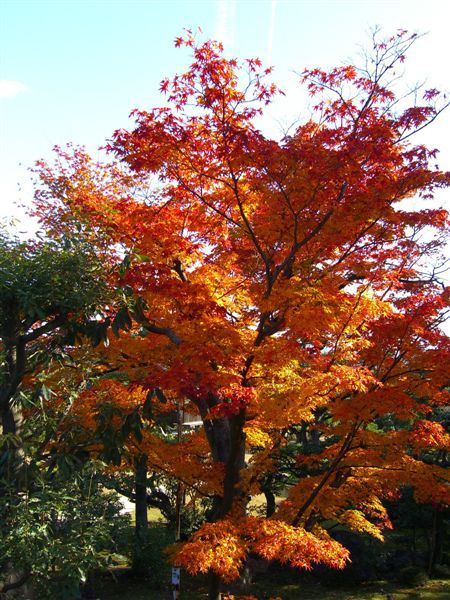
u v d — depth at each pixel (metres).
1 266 7.43
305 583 15.43
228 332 7.98
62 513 7.31
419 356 8.68
